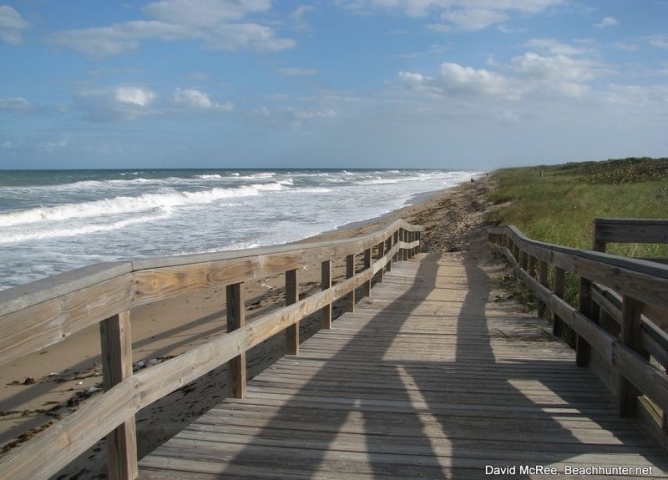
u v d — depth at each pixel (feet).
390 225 38.17
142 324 31.40
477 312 26.08
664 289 9.45
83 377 23.94
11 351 6.11
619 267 11.66
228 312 13.32
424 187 195.31
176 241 55.98
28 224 66.69
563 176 136.15
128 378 8.77
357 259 53.31
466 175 406.41
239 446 10.97
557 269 19.35
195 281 10.74
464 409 13.08
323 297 20.24
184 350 26.20
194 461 10.29
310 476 9.75
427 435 11.53
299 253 17.44
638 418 12.08
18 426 18.94
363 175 353.72
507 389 14.60
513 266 35.09
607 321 14.58
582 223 46.01
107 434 8.80
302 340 24.70
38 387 22.77
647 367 10.51
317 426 12.02
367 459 10.41
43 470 6.72
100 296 7.84
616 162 162.50
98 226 65.82
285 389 14.61
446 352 18.69
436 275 39.29
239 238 59.11
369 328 22.58
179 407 18.75
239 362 13.69
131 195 104.42
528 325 22.98
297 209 99.19
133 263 8.66
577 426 11.93
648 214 49.34
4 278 38.11
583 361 16.56
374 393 14.32
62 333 6.97
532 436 11.43
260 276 14.26
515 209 64.64
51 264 43.06
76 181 156.87
